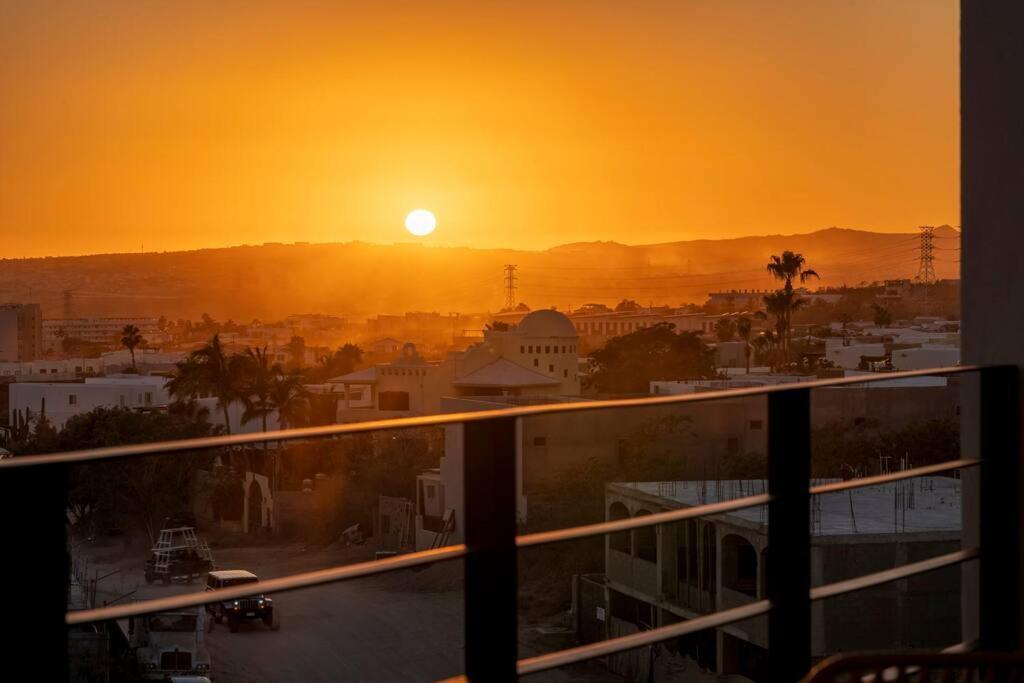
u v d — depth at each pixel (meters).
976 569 3.14
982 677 2.09
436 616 29.59
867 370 68.06
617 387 70.50
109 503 39.44
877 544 17.06
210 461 43.75
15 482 1.59
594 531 2.15
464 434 2.06
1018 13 3.06
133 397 66.81
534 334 67.38
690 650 20.16
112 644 22.70
